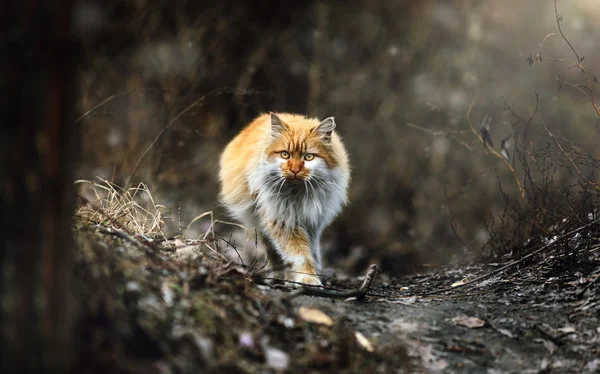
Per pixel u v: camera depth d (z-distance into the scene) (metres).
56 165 4.26
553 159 10.18
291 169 9.44
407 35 23.16
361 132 20.59
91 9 17.09
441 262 13.70
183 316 5.63
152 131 17.33
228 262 7.66
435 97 20.47
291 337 6.11
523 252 9.33
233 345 5.64
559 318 7.17
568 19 23.73
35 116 4.17
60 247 4.31
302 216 9.86
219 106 20.58
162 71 18.33
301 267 9.37
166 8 21.33
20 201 4.17
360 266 15.62
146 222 9.09
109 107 17.61
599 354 6.40
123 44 19.64
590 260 8.53
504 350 6.55
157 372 4.85
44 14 4.15
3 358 4.14
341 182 10.25
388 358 6.22
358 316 7.12
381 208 18.59
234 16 22.53
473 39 21.03
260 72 22.61
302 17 23.94
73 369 4.48
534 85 21.92
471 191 17.06
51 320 4.25
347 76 21.91
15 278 4.17
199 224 15.21
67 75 4.30
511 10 23.97
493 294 8.12
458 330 6.95
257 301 6.60
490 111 16.23
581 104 20.80
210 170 18.48
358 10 24.00
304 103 22.14
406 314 7.32
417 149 19.27
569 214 9.20
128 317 5.21
